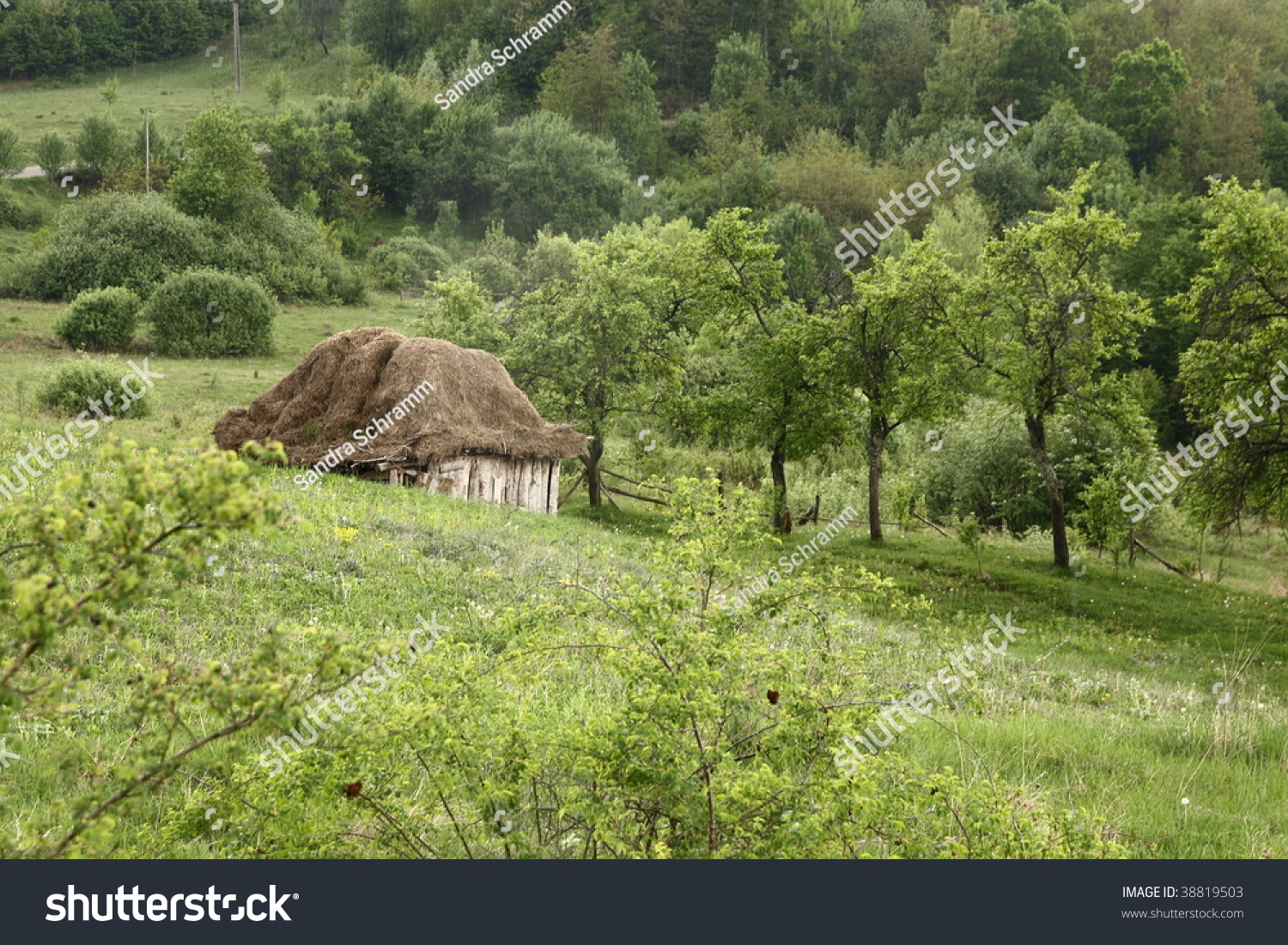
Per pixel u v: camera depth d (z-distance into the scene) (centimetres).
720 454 4922
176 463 408
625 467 4409
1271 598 3067
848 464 4950
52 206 9156
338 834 631
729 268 3738
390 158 10644
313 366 2711
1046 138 9938
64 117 11700
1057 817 690
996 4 14212
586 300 3588
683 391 4278
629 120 12744
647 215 10575
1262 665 2339
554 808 661
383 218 10600
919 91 13925
